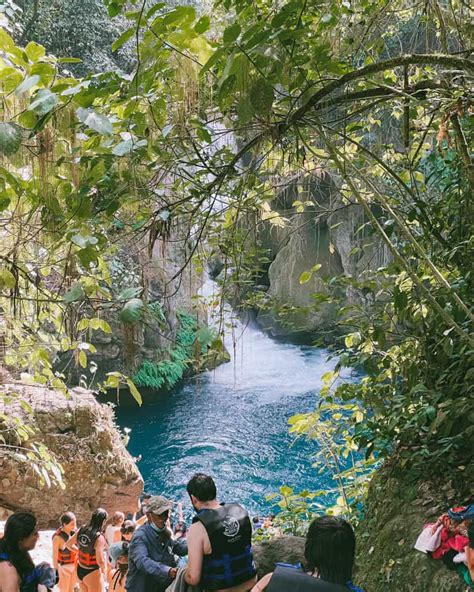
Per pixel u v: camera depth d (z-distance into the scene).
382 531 4.43
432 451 4.59
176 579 3.20
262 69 2.90
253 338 24.36
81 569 6.12
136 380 18.75
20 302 4.18
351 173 4.71
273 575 2.10
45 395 10.09
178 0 7.88
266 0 3.77
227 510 3.14
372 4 4.24
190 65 3.24
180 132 3.40
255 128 3.37
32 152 3.25
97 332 17.69
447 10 4.63
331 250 5.12
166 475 16.00
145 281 3.67
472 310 4.10
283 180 5.21
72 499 9.79
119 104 3.30
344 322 4.66
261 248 4.70
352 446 5.67
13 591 3.15
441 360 4.39
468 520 3.54
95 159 3.15
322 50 3.09
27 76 2.89
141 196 3.39
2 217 3.77
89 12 15.05
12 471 9.30
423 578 3.77
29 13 14.35
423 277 4.60
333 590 2.03
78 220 3.22
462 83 3.80
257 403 19.98
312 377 21.77
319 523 2.12
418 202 4.33
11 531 3.22
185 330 17.64
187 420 18.92
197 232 4.14
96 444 9.99
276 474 15.84
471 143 4.59
